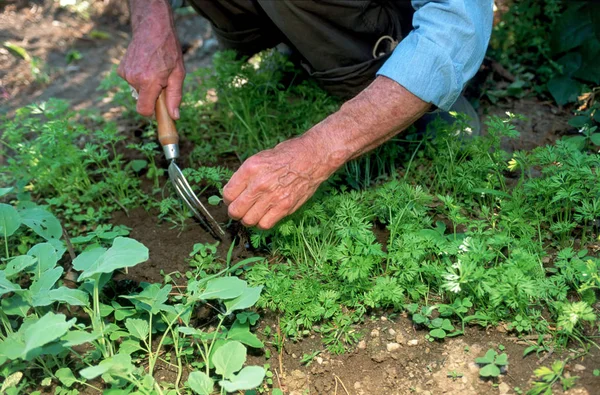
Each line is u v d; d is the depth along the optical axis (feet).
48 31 14.53
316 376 6.97
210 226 8.57
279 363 7.11
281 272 7.55
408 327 7.24
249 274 7.54
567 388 6.26
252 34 10.48
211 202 8.54
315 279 7.57
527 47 12.17
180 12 14.55
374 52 9.43
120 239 6.79
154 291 6.99
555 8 11.85
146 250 6.63
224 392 6.56
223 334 7.04
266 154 7.05
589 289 6.93
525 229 7.60
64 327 5.89
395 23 9.54
